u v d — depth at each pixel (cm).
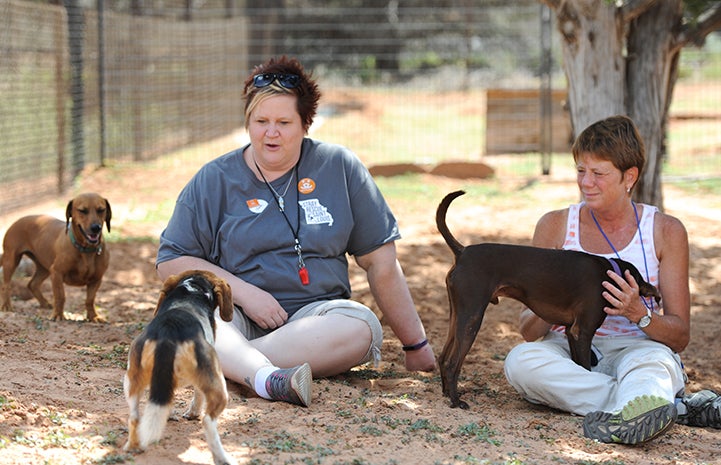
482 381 855
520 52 4878
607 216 753
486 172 2284
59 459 556
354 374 840
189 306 614
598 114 1367
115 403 679
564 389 715
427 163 2311
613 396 708
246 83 800
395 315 840
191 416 651
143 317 1112
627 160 724
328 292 812
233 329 746
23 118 2094
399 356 939
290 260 795
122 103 2500
